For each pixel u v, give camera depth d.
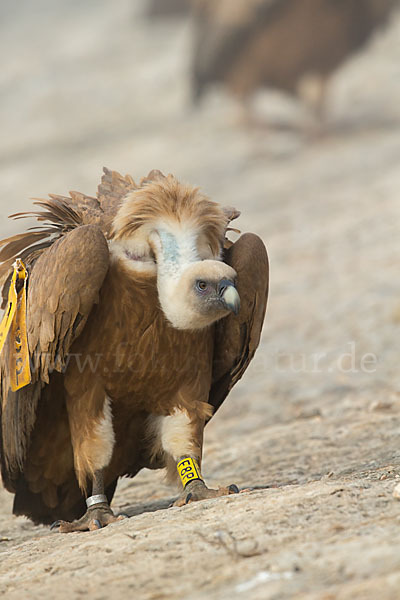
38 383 20.42
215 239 20.38
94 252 19.47
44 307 19.84
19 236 21.81
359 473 20.88
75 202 22.11
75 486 22.58
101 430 20.52
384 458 22.75
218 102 87.75
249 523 15.93
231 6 70.88
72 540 17.92
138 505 23.86
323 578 12.91
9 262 21.98
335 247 51.34
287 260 50.78
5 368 21.20
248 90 74.00
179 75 98.38
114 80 101.94
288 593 12.65
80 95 98.19
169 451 20.77
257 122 76.06
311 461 24.44
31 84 105.75
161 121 85.19
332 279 46.44
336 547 13.93
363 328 39.44
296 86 72.38
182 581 13.95
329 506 16.16
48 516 23.06
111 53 113.81
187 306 19.23
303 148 72.25
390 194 58.72
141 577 14.41
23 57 120.69
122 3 145.75
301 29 69.19
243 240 21.38
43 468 22.17
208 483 24.31
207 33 73.25
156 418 21.14
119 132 84.12
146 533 16.61
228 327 21.42
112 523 19.12
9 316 20.81
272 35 69.94
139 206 19.89
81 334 20.31
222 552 14.81
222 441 29.78
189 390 20.81
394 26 99.31
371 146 70.00
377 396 31.80
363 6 68.31
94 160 76.62
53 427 21.69
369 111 79.25
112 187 22.36
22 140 86.38
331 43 69.75
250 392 35.09
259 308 21.42
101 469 20.50
